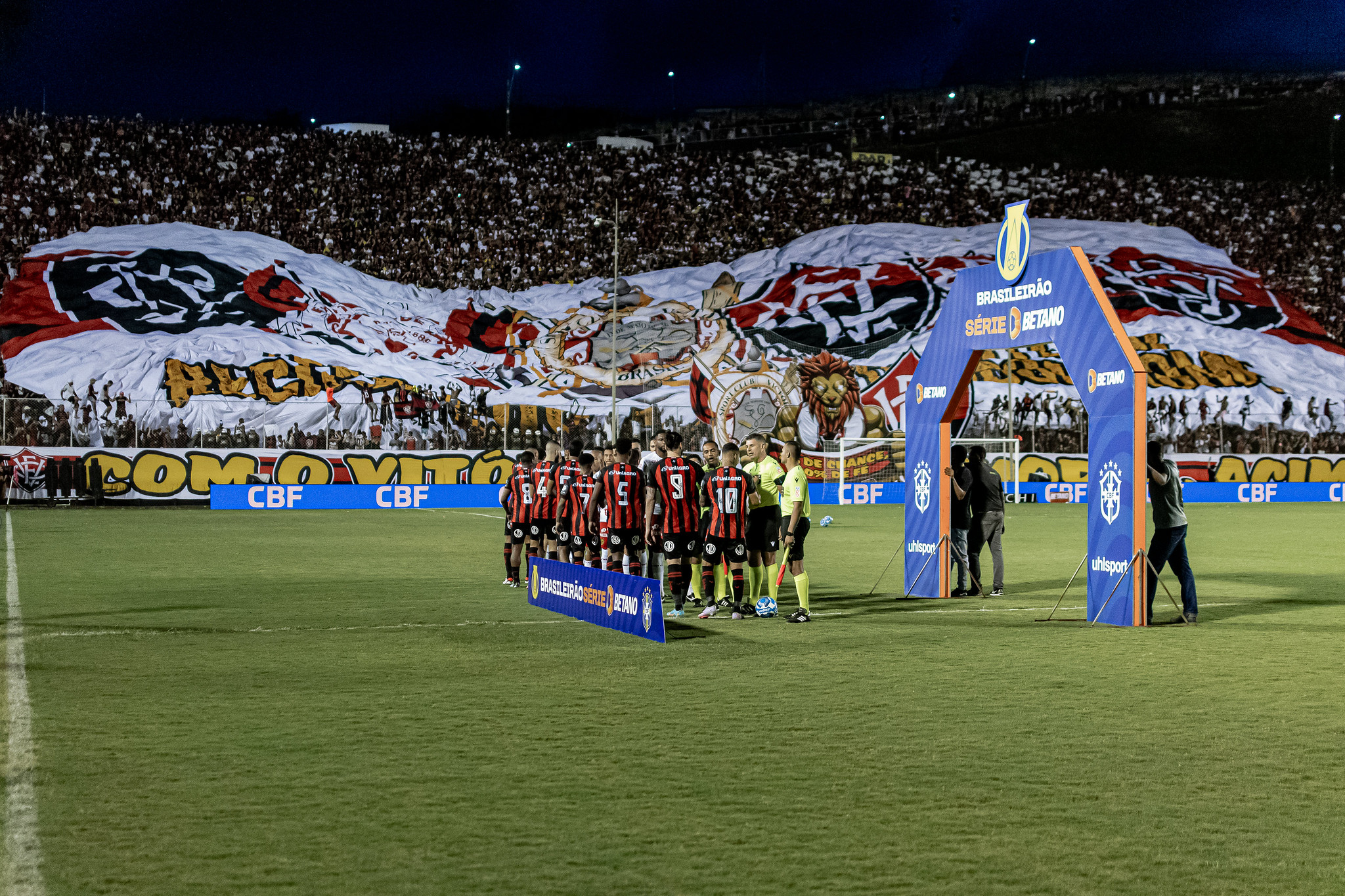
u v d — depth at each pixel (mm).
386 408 34969
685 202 55406
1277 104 69062
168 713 6316
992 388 40906
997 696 6945
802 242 52906
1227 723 6199
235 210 48250
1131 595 10297
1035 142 69312
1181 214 58531
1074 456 39188
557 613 10852
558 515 12453
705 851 4086
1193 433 40188
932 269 49906
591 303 47219
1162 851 4117
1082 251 11000
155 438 31969
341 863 3939
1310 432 40875
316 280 44875
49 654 8258
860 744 5688
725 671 7781
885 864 3961
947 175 60281
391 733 5859
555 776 5059
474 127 65500
